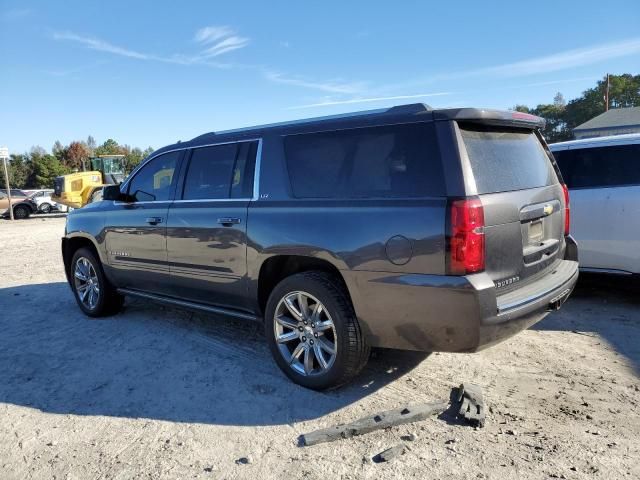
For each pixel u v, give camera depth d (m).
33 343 5.18
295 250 3.80
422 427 3.28
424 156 3.30
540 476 2.75
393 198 3.38
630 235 5.51
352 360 3.62
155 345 4.95
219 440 3.23
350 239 3.49
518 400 3.62
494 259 3.23
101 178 26.41
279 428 3.34
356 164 3.62
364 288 3.46
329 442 3.15
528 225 3.64
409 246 3.23
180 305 5.02
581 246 5.82
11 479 2.91
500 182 3.44
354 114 3.77
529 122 3.91
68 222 6.30
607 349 4.52
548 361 4.29
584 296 6.18
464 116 3.27
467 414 3.32
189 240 4.65
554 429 3.22
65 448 3.20
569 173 5.91
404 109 3.51
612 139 5.72
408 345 3.42
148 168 5.37
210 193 4.61
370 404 3.61
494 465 2.85
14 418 3.61
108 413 3.63
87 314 6.09
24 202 28.19
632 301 5.93
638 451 2.97
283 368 4.01
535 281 3.72
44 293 7.52
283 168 4.05
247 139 4.39
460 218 3.07
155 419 3.52
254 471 2.88
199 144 4.84
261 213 4.06
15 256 11.62
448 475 2.78
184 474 2.88
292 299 3.91
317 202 3.75
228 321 5.64
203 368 4.34
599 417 3.37
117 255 5.53
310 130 3.94
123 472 2.92
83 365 4.53
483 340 3.14
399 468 2.85
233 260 4.27
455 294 3.09
